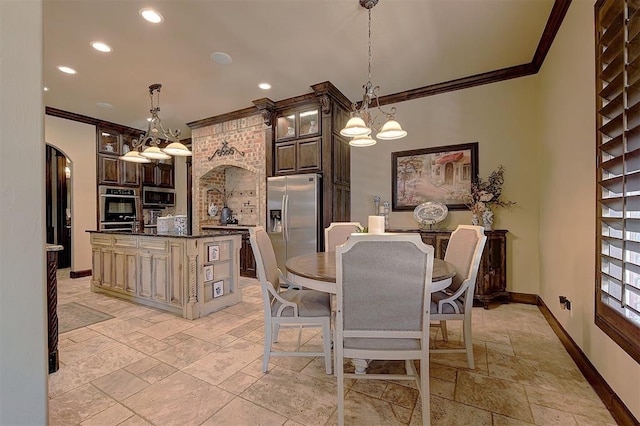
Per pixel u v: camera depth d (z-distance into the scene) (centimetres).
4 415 59
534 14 249
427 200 401
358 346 146
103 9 242
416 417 154
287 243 429
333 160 416
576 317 215
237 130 501
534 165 343
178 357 220
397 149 423
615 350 157
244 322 292
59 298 378
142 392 177
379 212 426
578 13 214
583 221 204
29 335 62
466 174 379
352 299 143
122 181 570
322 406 164
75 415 157
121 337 257
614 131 162
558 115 262
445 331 241
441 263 209
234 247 350
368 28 269
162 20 257
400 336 143
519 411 158
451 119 388
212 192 575
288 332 267
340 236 298
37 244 63
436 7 241
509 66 341
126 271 364
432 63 333
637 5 139
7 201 59
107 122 537
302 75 362
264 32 275
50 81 374
